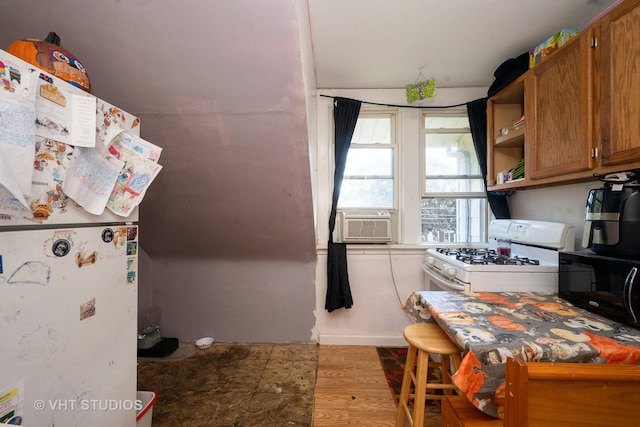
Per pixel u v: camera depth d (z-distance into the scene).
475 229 2.37
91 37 1.12
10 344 0.59
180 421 1.44
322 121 2.29
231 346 2.28
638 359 0.79
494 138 1.99
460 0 1.33
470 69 1.98
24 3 1.04
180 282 2.36
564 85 1.28
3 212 0.58
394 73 2.03
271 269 2.32
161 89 1.26
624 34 0.99
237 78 1.21
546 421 0.68
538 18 1.45
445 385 1.16
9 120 0.57
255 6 0.99
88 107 0.76
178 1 1.00
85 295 0.78
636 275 0.95
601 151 1.09
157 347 2.13
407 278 2.28
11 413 0.59
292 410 1.52
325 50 1.74
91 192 0.79
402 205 2.33
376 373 1.89
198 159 1.55
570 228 1.51
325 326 2.33
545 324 1.00
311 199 1.76
